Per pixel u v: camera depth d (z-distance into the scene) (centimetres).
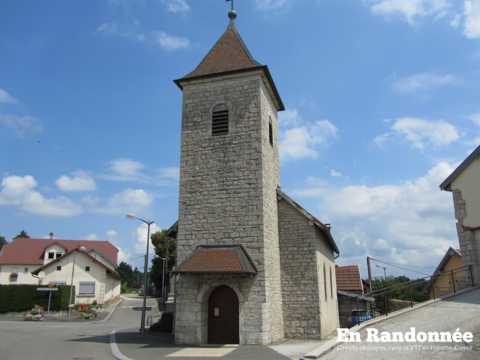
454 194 1791
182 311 1547
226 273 1458
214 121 1772
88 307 3753
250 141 1694
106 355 1311
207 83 1825
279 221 1820
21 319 3294
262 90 1792
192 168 1733
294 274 1744
